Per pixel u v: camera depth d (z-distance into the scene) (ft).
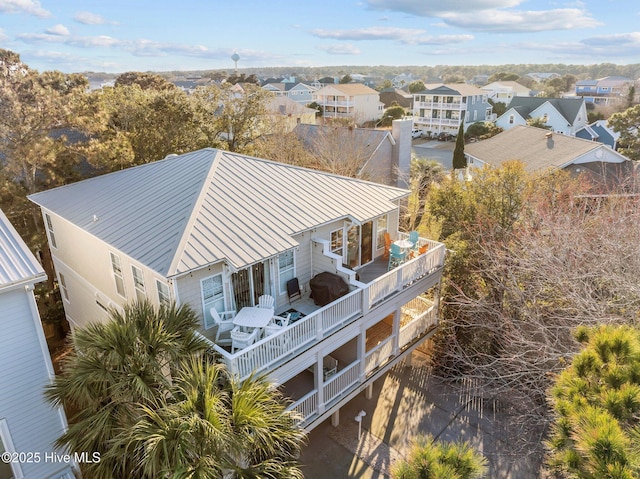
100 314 47.39
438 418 47.57
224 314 36.19
